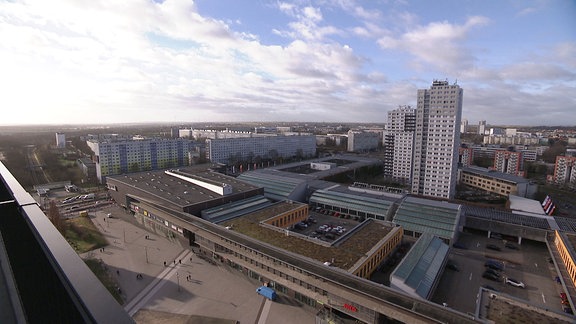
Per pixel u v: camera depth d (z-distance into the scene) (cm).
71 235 8975
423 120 13600
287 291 6194
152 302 5984
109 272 7075
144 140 19262
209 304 5941
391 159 16900
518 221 9412
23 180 15512
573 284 6325
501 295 5294
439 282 6888
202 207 9394
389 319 5144
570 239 7775
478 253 8444
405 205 10300
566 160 17325
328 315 5378
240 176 14875
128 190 11250
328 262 6284
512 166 19300
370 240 7512
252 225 8325
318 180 14825
